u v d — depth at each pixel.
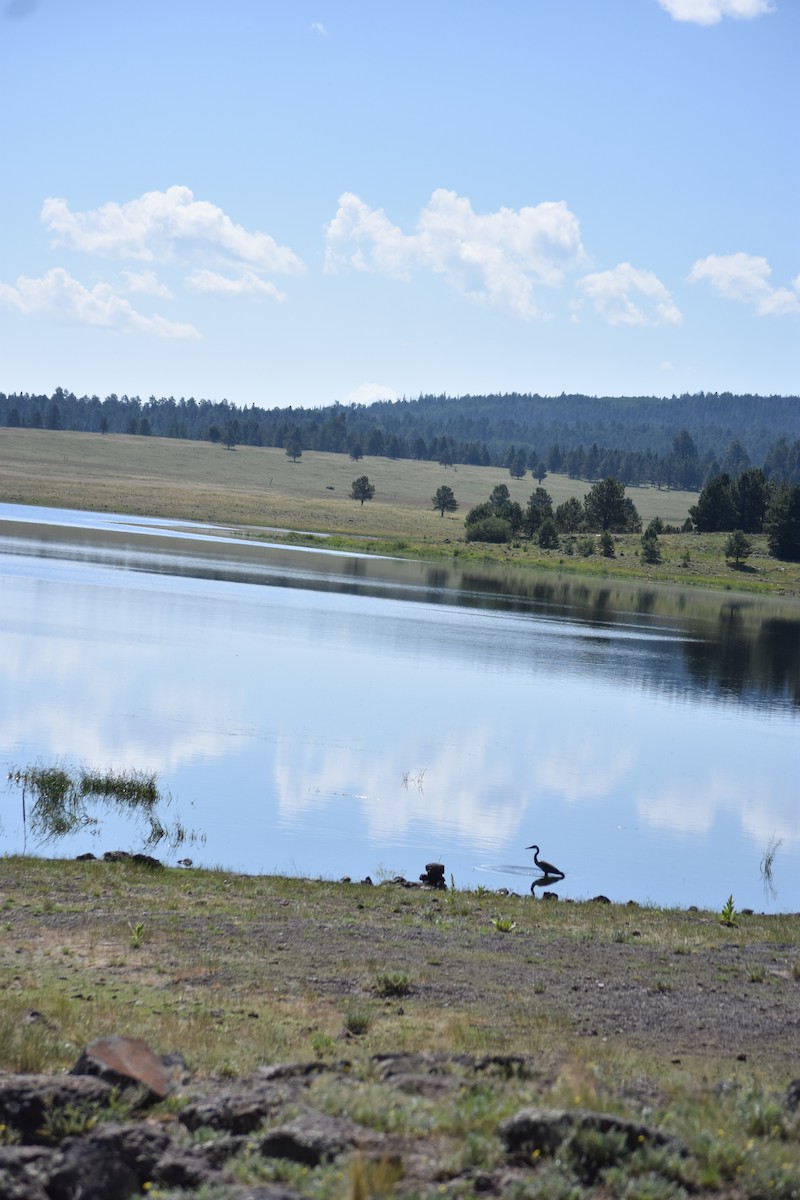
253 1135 8.34
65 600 72.19
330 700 47.84
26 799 29.08
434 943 18.20
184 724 40.06
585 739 44.84
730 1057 13.08
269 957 16.59
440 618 85.44
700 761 42.44
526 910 21.34
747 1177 7.87
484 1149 8.03
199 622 68.75
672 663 73.44
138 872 21.98
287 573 110.69
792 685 68.69
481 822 30.30
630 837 30.22
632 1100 10.00
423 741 41.22
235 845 26.08
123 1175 7.43
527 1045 12.41
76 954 16.02
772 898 25.22
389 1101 9.10
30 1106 8.55
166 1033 12.30
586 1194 7.59
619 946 18.92
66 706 41.34
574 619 96.25
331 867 24.72
